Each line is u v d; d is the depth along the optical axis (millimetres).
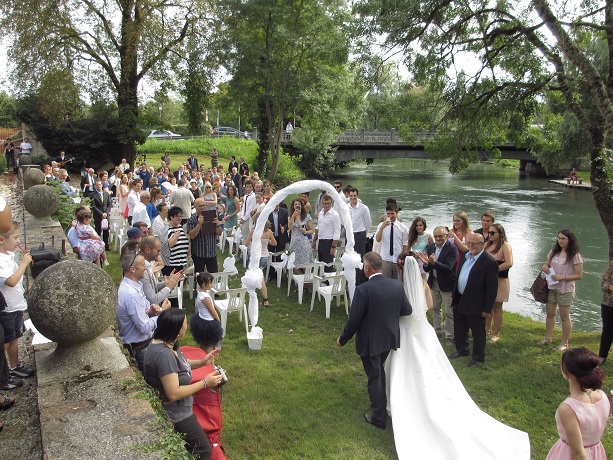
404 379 5148
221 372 3922
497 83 10930
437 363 5242
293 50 28453
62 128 26891
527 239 18500
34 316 4250
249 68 27469
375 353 5031
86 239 7945
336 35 26344
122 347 4859
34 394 4773
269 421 5113
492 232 7246
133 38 23156
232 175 20438
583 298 11891
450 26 10898
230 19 26531
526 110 10758
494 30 10156
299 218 9188
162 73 24781
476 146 11727
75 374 4234
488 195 31062
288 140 39719
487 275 6297
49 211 10867
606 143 9875
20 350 5844
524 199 29375
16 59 21375
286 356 6703
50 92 22078
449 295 7156
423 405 4953
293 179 34906
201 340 4695
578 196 30844
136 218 10125
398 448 4578
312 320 8094
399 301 5125
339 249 10117
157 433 3426
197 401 4078
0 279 4859
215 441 4121
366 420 5188
